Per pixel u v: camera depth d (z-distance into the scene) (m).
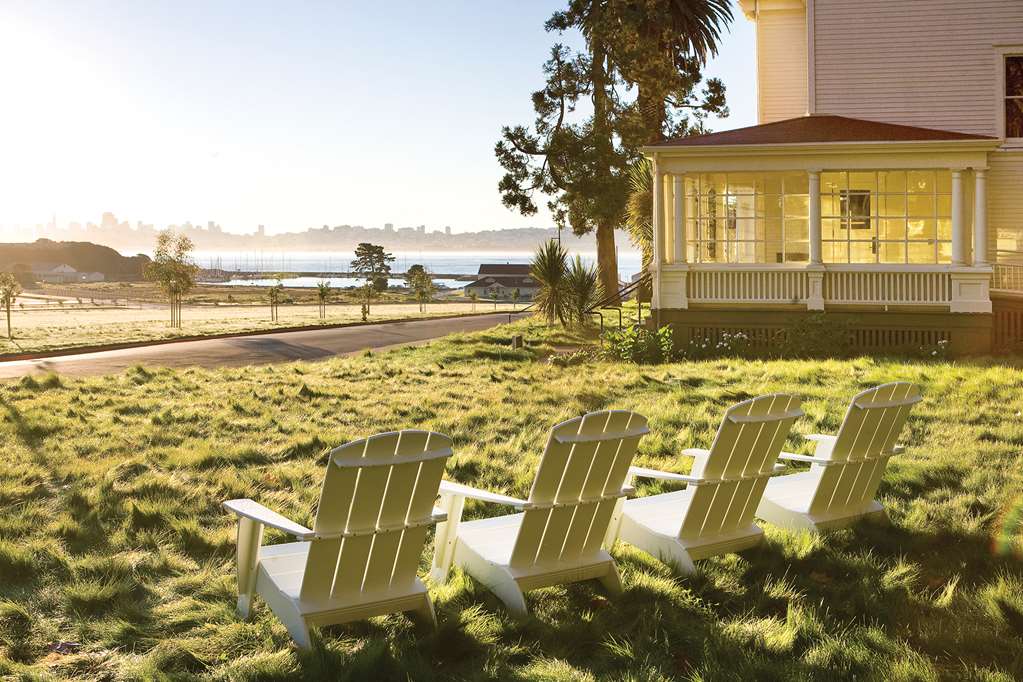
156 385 13.54
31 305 119.19
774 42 25.94
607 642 4.03
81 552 5.34
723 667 3.65
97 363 21.05
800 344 17.00
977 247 17.58
